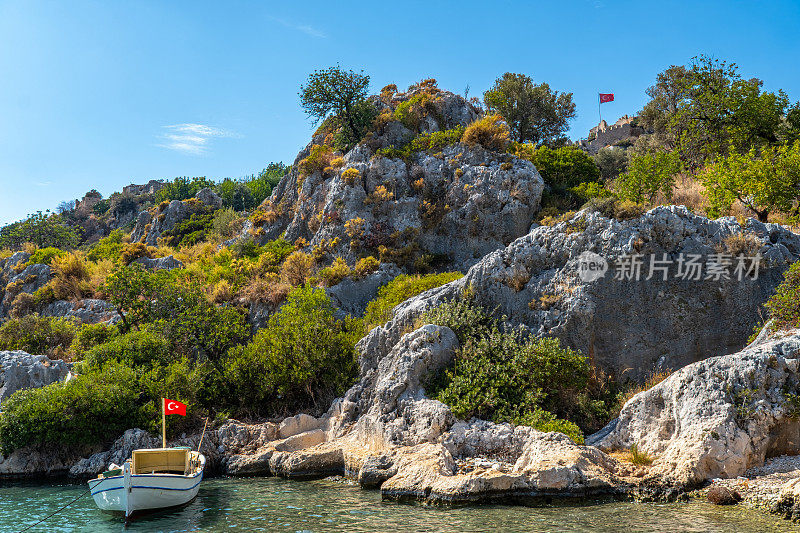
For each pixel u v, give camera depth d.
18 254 58.38
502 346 21.97
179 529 15.20
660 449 17.08
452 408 20.05
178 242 69.19
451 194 37.81
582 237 23.06
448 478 16.53
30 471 23.84
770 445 16.12
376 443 20.98
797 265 18.47
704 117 36.84
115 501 16.81
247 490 19.48
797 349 16.47
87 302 43.75
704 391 16.81
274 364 27.11
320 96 45.59
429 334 22.39
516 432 18.36
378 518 15.00
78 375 26.11
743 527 12.62
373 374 24.06
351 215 39.25
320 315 28.62
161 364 27.98
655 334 21.27
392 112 48.31
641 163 30.38
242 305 35.91
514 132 52.12
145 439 23.69
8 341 34.69
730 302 20.66
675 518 13.52
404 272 36.19
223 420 26.17
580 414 20.50
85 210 148.50
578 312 21.91
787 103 35.41
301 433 23.86
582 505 15.11
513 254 24.31
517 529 13.41
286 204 49.88
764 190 24.72
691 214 22.23
